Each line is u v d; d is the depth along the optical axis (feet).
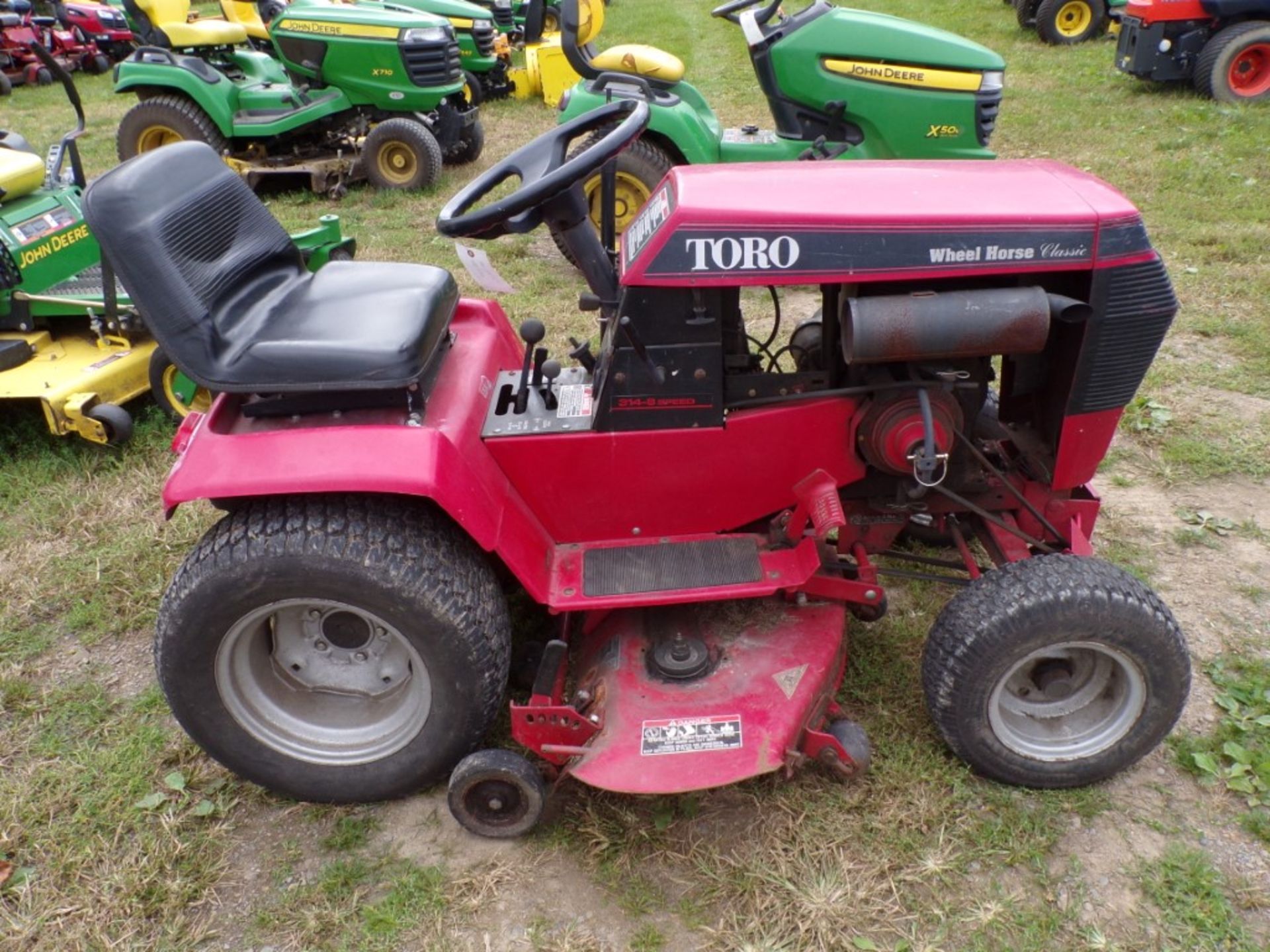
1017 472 9.23
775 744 7.63
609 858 7.90
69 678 10.05
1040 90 32.94
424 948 7.30
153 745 9.15
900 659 9.72
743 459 8.36
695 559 8.48
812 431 8.30
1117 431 13.51
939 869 7.64
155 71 25.32
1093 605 7.47
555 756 7.80
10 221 14.07
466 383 8.66
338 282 8.98
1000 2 50.78
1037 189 7.94
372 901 7.70
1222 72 29.35
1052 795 8.25
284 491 7.29
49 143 33.50
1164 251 19.03
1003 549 9.00
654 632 8.54
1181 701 7.91
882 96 18.25
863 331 7.27
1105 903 7.39
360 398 7.96
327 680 8.50
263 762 8.27
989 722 7.96
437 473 7.34
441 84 26.45
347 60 25.85
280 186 27.02
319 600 7.57
